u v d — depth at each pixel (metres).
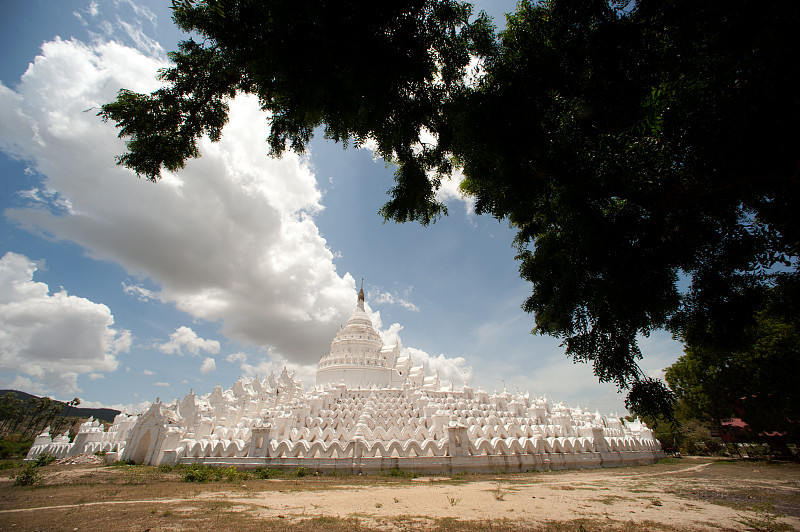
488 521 14.51
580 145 10.02
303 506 17.75
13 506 18.47
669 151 9.52
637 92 9.41
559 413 58.22
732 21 7.69
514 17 11.51
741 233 11.21
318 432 48.09
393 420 54.47
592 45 9.47
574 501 19.55
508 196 11.87
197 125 14.21
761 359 40.84
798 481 30.03
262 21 10.04
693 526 14.33
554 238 14.29
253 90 13.34
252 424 52.69
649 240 10.98
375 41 9.70
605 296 11.37
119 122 13.14
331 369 78.62
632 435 61.22
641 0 8.87
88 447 53.06
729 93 7.88
